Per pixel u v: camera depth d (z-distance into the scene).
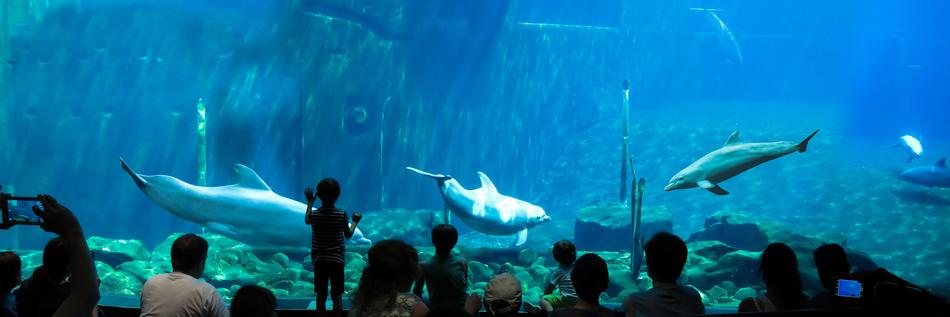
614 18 30.83
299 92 21.19
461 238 22.00
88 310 2.54
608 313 4.22
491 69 24.45
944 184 19.98
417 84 22.78
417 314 4.27
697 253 14.69
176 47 21.06
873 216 21.38
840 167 24.91
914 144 22.11
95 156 20.81
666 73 32.12
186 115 21.17
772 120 29.48
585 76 28.78
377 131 21.97
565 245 6.04
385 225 17.44
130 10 20.95
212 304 4.30
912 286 3.06
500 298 4.40
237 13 22.23
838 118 30.44
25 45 20.14
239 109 21.27
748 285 13.80
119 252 13.65
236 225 12.70
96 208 20.88
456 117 23.94
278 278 12.94
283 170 21.38
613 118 29.83
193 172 21.33
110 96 20.81
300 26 20.95
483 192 14.67
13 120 19.84
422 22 22.30
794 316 3.25
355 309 4.33
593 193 25.55
